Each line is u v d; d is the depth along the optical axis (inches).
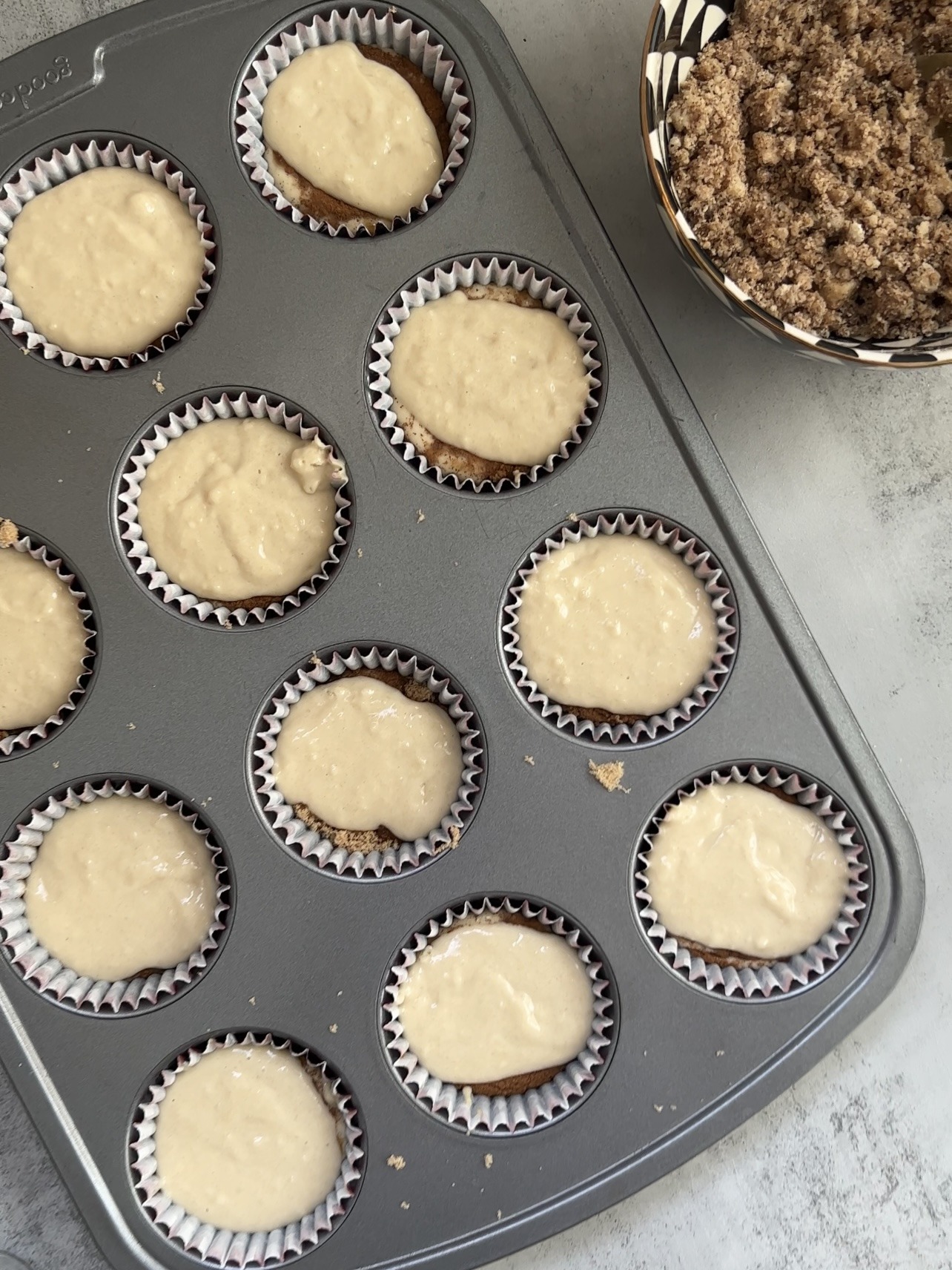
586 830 10.8
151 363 10.8
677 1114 10.7
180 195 10.9
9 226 10.9
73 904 11.0
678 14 10.0
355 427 10.8
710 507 10.7
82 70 10.4
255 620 11.1
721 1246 11.9
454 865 10.8
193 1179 10.8
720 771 11.1
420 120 11.0
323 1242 10.6
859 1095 12.0
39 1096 10.5
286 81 10.9
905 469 12.0
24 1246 11.8
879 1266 11.9
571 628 11.0
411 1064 10.9
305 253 10.7
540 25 11.9
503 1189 10.6
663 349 10.6
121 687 10.8
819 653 10.8
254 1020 10.7
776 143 10.5
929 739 12.0
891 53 10.5
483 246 10.6
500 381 10.9
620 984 10.8
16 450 10.7
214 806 10.8
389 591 10.8
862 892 10.9
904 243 10.3
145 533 11.0
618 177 11.9
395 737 11.2
